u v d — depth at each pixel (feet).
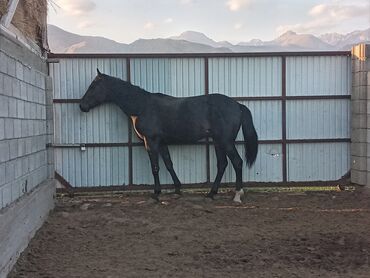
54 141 29.91
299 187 31.40
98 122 30.22
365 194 29.09
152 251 17.92
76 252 17.84
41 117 24.36
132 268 15.85
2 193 15.61
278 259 16.65
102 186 30.42
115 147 30.40
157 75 30.30
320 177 31.35
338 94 31.09
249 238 19.58
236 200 27.43
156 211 25.16
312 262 16.24
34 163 22.09
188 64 30.40
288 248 17.98
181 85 30.48
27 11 24.94
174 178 29.17
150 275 15.10
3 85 16.05
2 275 14.24
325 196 29.09
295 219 23.16
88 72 29.99
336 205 26.45
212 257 17.01
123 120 30.32
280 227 21.50
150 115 27.91
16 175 17.98
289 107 30.94
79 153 30.25
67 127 30.04
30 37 25.26
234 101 27.96
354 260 16.39
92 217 23.90
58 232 20.94
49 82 26.63
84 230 21.33
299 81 30.86
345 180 31.42
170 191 30.68
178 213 24.62
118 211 25.17
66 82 29.86
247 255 17.19
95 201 28.32
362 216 23.52
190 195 29.66
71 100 29.94
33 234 19.74
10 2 19.39
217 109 27.55
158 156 28.58
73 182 30.27
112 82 28.17
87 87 29.99
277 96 30.81
